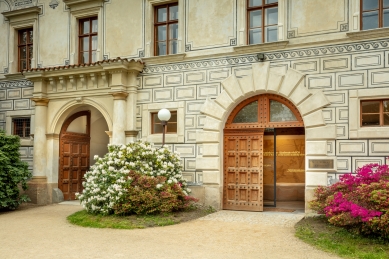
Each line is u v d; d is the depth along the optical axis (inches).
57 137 631.2
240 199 522.3
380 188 341.1
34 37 657.0
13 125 669.9
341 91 466.9
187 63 549.3
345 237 344.5
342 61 468.8
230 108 523.5
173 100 554.6
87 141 692.1
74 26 628.4
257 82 504.4
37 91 618.8
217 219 456.4
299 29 490.6
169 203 454.0
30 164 642.8
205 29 542.9
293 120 501.4
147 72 572.4
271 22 514.6
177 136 546.9
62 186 638.5
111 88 568.7
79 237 367.9
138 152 489.7
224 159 533.0
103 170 470.0
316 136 473.4
